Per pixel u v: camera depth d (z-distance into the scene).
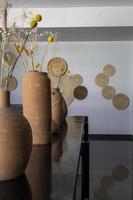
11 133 0.73
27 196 0.65
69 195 0.65
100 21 4.63
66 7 4.62
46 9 4.63
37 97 1.17
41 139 1.20
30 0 4.20
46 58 5.84
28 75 1.17
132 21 4.62
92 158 4.13
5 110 0.77
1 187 0.71
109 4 4.51
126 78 6.06
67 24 4.64
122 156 4.25
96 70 6.08
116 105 6.12
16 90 6.03
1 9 0.96
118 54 6.05
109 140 5.79
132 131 6.03
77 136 1.48
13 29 1.09
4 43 0.96
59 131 1.67
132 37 5.64
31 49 1.39
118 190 2.78
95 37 5.63
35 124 1.18
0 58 0.95
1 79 0.89
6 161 0.73
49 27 4.64
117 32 5.16
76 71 6.08
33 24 1.18
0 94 0.80
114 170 3.47
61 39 5.83
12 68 0.98
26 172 0.82
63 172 0.82
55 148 1.16
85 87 6.09
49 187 0.70
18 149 0.74
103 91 6.09
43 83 1.17
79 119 2.47
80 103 6.14
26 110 1.17
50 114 1.23
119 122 6.12
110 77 6.08
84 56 6.09
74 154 1.05
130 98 6.06
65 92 4.50
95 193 2.70
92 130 6.11
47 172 0.82
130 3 4.47
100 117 6.15
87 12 4.63
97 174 3.31
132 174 3.30
